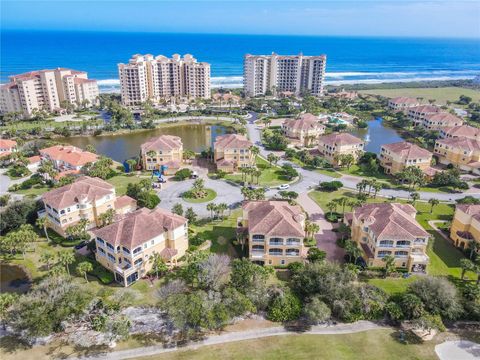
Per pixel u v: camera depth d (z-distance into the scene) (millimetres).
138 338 59469
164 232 76375
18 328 60094
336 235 89812
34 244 84062
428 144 160375
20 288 70188
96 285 71000
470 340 59406
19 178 120500
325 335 59969
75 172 118000
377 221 78250
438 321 58750
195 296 61625
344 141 141250
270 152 153000
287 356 55719
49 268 75250
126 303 65500
